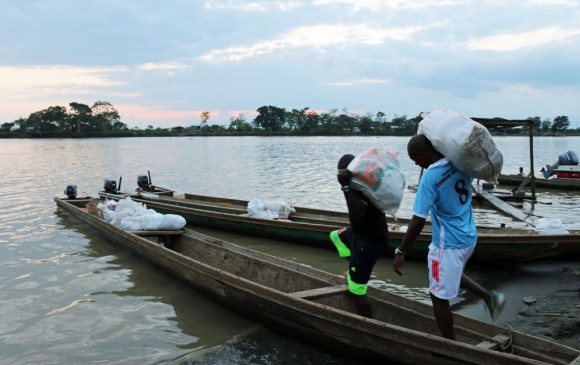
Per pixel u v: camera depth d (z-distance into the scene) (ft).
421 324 15.48
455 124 12.68
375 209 14.87
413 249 26.02
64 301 20.48
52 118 358.02
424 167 13.92
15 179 68.74
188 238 26.40
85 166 95.14
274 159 117.50
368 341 14.29
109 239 29.35
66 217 38.24
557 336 16.56
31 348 16.34
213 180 71.31
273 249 29.58
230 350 15.99
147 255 24.30
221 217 33.32
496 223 37.45
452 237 13.00
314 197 53.11
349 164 15.02
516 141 291.17
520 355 13.21
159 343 16.69
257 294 16.92
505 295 20.93
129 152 152.76
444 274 13.10
